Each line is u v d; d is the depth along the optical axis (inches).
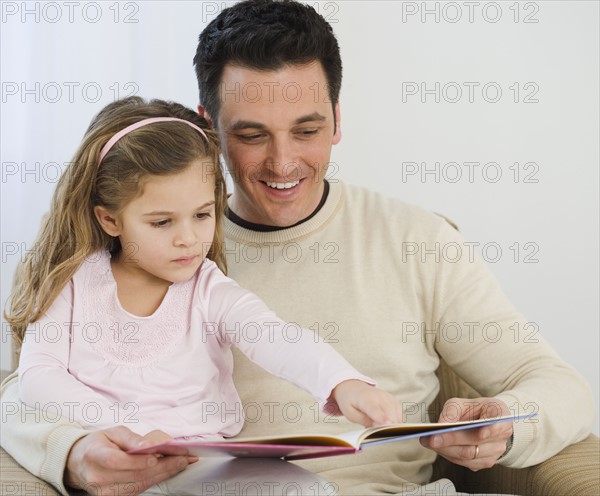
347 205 64.8
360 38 107.1
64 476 49.1
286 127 59.7
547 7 106.2
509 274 108.7
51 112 102.8
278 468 48.1
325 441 41.9
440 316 62.4
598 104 106.4
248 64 59.6
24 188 103.4
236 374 61.1
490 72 107.2
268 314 55.1
